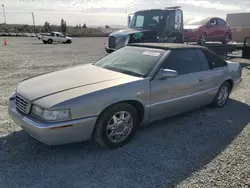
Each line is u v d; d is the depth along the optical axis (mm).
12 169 2748
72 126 2797
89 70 3854
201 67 4422
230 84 5293
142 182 2607
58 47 21766
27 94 3035
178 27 10070
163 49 4047
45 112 2721
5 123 3949
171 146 3412
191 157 3135
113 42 9445
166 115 3928
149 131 3865
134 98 3285
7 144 3287
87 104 2867
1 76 7676
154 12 9820
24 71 8766
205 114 4707
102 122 3070
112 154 3150
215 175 2764
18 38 37531
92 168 2828
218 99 5020
